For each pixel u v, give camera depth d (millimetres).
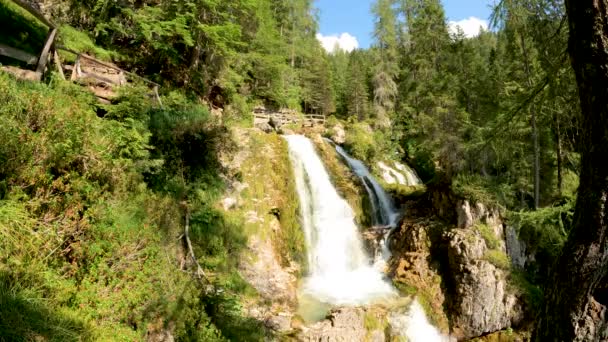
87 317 5121
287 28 37188
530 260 13984
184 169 10062
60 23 12906
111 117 8523
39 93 6117
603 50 2527
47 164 5480
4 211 4609
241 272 10453
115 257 6156
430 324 11922
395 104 35750
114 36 16422
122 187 7293
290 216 14234
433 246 13680
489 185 13992
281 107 31438
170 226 8242
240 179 12812
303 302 11359
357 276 13961
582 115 2758
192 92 17531
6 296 4059
